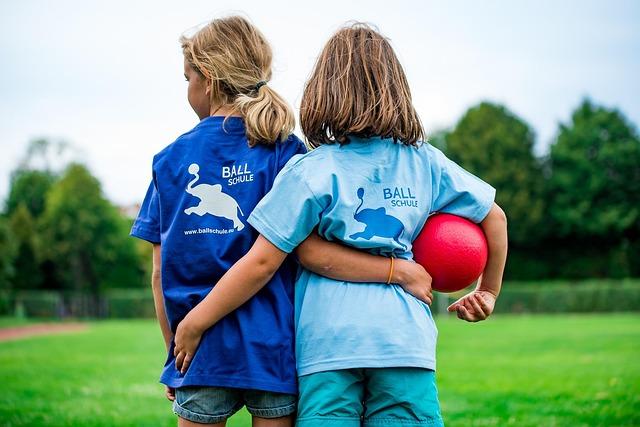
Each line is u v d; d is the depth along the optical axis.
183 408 2.05
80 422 4.45
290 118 2.22
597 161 38.72
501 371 7.09
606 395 5.09
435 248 2.16
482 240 2.21
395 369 1.99
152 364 8.45
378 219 2.06
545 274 39.47
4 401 5.34
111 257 41.72
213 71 2.25
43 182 49.78
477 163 39.34
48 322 29.52
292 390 2.04
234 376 2.00
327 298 2.04
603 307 29.00
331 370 1.98
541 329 15.25
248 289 2.01
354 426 2.01
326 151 2.09
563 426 4.09
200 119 2.41
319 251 2.06
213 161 2.16
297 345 2.06
